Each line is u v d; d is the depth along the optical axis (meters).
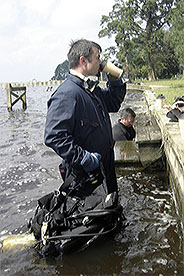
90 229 3.32
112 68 3.68
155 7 54.12
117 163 5.64
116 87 3.80
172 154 4.84
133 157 5.65
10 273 3.19
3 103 33.72
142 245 3.48
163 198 4.66
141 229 3.81
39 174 6.59
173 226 3.86
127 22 54.84
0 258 3.43
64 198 3.39
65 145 3.20
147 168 5.64
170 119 6.09
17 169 7.03
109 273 3.07
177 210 4.25
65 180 3.46
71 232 3.32
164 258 3.24
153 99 15.73
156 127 7.13
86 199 3.45
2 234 4.18
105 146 3.51
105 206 3.29
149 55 56.22
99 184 3.53
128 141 6.48
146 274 3.02
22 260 3.36
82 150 3.22
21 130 12.92
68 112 3.21
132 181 5.30
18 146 9.44
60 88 3.32
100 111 3.53
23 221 4.51
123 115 6.54
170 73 63.72
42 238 3.28
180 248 3.40
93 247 3.45
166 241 3.54
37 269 3.20
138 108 18.55
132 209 4.35
